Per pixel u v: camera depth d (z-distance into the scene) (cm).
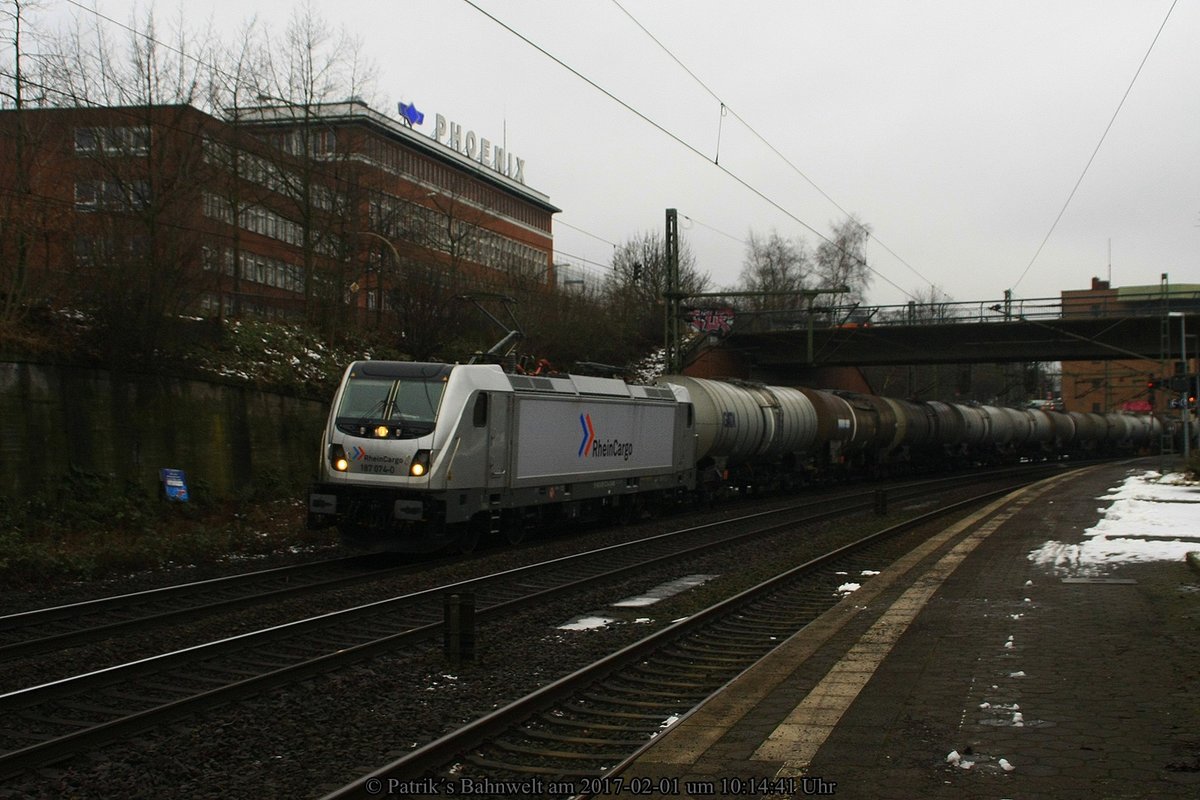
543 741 725
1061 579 1323
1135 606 1109
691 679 916
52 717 799
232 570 1633
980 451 5794
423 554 1859
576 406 2142
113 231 2136
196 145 2567
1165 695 742
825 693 765
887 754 616
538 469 1994
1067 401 11188
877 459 4456
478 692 870
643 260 5906
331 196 3127
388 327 3394
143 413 2086
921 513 2738
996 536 1894
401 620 1205
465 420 1759
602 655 1016
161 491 2084
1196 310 4266
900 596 1225
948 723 680
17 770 657
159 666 938
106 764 680
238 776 662
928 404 4912
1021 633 980
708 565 1722
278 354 2659
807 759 609
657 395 2544
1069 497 2881
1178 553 1544
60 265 2080
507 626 1161
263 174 3080
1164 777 566
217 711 802
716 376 4928
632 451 2394
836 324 4869
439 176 7375
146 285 2091
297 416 2552
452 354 3394
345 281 3206
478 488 1800
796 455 3572
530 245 9062
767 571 1616
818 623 1055
